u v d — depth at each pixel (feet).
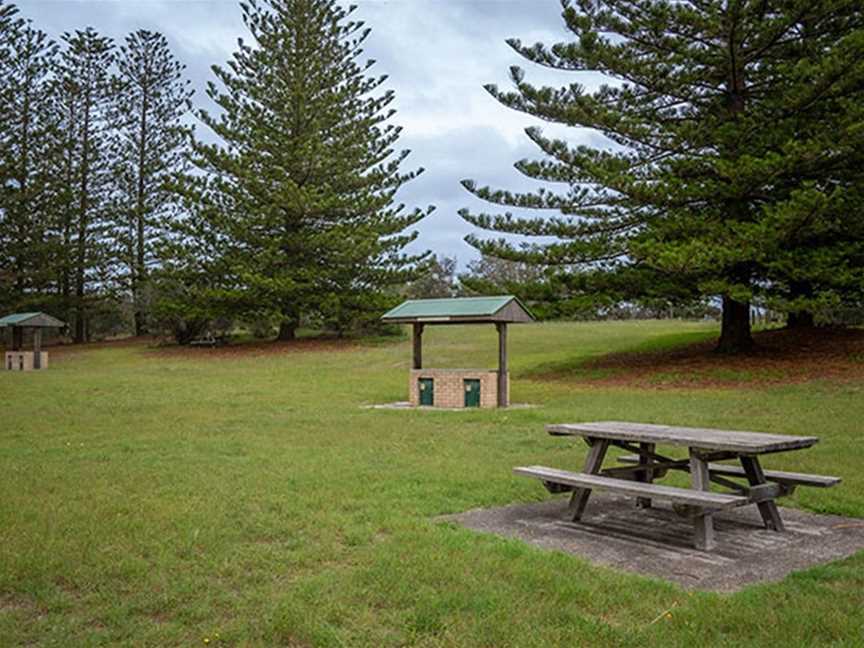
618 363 70.28
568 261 66.95
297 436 33.58
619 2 62.34
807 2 58.85
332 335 117.29
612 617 11.76
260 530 16.80
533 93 63.52
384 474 23.99
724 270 63.31
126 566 13.93
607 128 64.69
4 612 11.87
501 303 47.75
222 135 108.99
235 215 108.78
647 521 18.66
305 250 109.60
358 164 113.19
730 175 58.80
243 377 70.90
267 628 11.12
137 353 105.29
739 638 10.84
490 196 67.82
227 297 105.09
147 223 126.82
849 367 57.06
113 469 24.73
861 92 60.75
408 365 79.51
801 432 32.73
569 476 18.51
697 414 39.14
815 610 11.84
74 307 137.80
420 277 116.98
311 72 110.52
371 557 14.66
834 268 57.72
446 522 17.94
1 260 130.93
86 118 137.49
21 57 130.72
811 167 59.62
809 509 19.99
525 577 13.39
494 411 43.50
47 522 17.26
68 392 56.75
